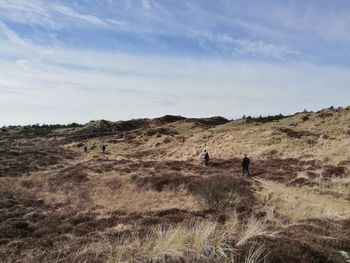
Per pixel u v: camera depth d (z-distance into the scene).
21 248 11.30
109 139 80.50
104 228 13.77
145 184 24.97
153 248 6.52
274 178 27.84
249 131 56.28
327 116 56.31
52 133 110.44
